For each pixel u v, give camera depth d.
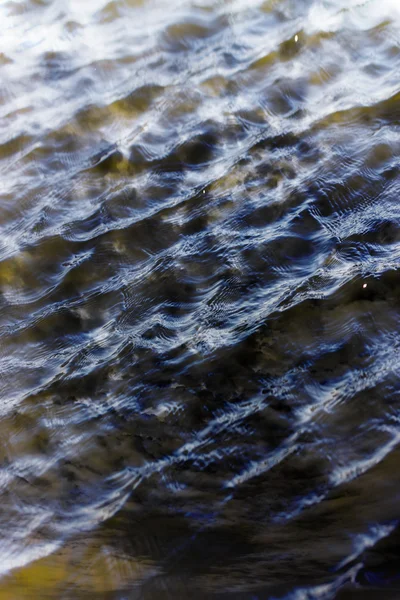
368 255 2.99
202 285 3.11
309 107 4.02
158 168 3.88
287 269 3.06
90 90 4.66
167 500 2.32
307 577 2.04
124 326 3.01
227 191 3.58
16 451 2.59
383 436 2.32
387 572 2.00
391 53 4.26
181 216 3.51
